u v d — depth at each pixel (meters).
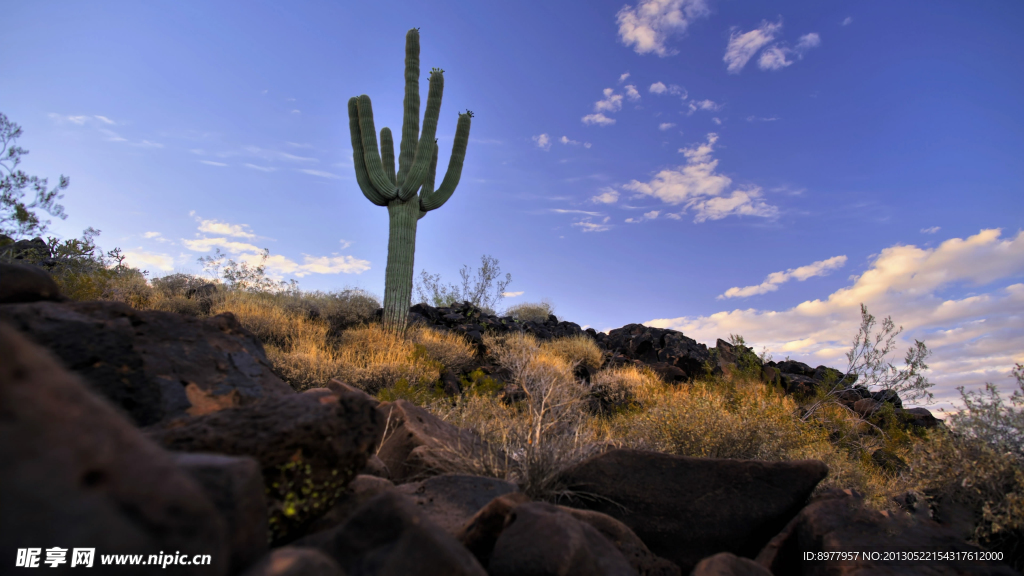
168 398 2.43
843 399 9.69
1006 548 2.68
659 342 15.12
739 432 4.50
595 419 6.87
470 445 3.94
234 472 1.43
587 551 1.90
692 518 2.94
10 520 0.80
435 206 13.62
